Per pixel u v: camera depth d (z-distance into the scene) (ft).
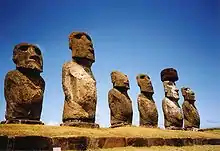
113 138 59.88
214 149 76.54
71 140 50.57
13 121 58.03
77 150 51.11
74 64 72.54
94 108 71.10
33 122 59.93
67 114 68.64
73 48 73.67
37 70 62.75
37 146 45.70
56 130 55.01
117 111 91.61
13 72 61.52
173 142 76.84
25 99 60.34
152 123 101.40
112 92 93.40
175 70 115.65
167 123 108.68
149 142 69.26
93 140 55.06
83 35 74.79
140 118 102.06
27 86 61.11
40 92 62.80
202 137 91.50
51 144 47.67
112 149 56.90
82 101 68.90
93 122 70.38
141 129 81.20
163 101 111.75
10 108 60.03
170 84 113.60
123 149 58.75
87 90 70.18
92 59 74.90
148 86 104.78
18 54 62.03
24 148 44.16
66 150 49.47
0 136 43.68
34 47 63.62
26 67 61.31
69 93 69.56
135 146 65.00
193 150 72.59
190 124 122.21
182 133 89.51
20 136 44.21
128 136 66.44
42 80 64.18
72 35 74.59
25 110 60.44
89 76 72.43
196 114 124.67
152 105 103.24
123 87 94.02
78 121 67.21
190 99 125.90
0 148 42.98
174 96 111.75
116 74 94.89
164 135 78.33
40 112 63.05
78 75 70.59
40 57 64.13
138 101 103.14
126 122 91.35
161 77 116.37
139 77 106.01
